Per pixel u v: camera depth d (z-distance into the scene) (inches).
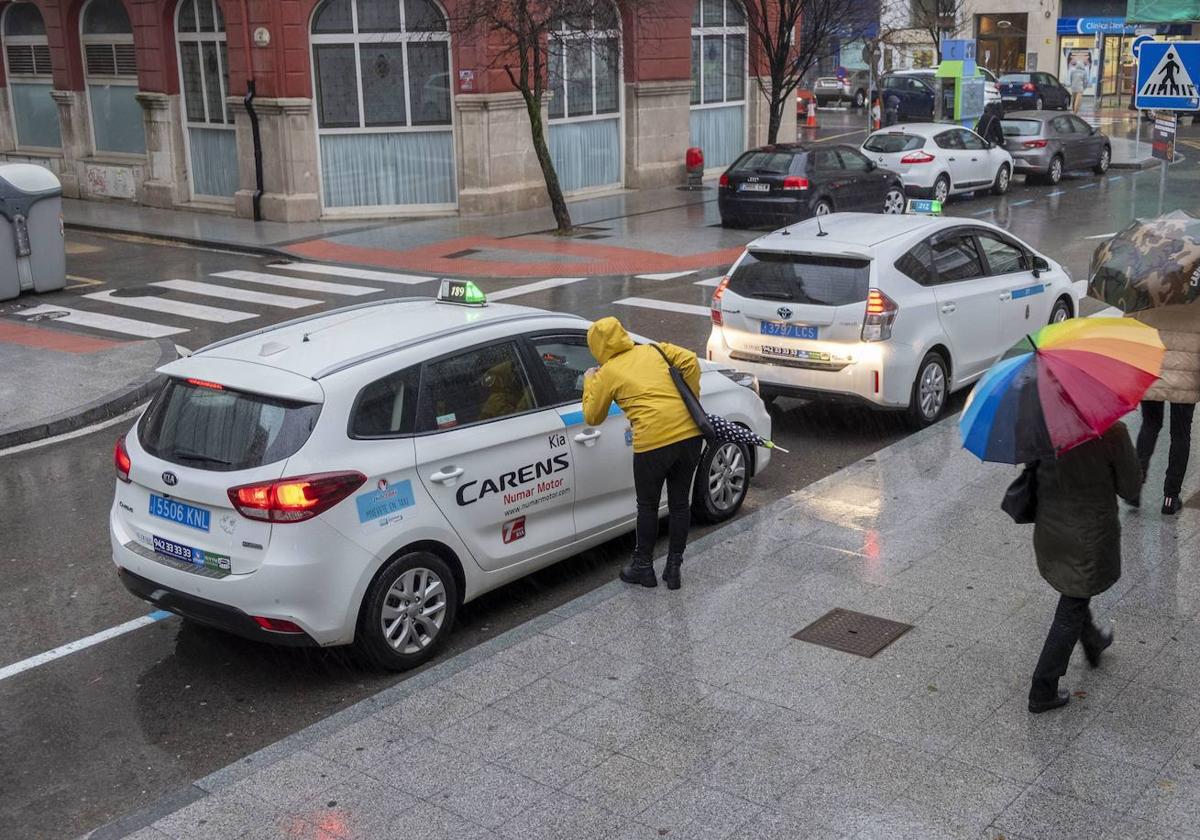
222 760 215.9
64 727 228.2
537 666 234.8
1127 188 1043.3
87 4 1047.6
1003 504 209.3
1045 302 443.5
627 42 1031.0
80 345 556.7
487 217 931.3
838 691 220.7
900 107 1614.2
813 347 382.3
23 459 402.0
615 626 251.4
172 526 237.9
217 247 841.5
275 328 271.4
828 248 382.9
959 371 405.7
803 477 360.2
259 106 903.7
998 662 229.9
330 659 253.0
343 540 227.8
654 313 595.8
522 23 811.4
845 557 284.0
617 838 178.9
